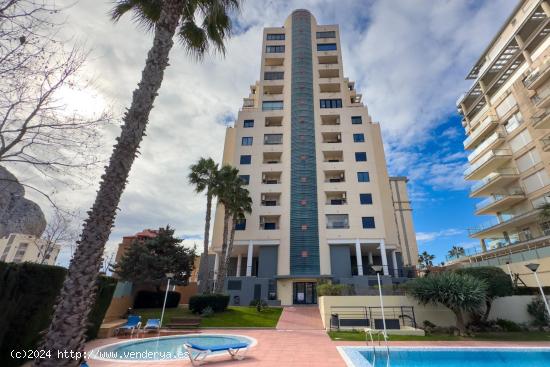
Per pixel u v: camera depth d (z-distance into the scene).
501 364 9.75
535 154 26.66
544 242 23.03
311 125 37.16
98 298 12.69
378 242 30.55
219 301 21.20
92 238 4.73
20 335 7.55
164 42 6.34
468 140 35.97
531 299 15.90
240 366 8.54
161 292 25.39
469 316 15.87
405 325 15.83
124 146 5.36
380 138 39.28
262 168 35.12
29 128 5.13
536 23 27.73
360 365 8.62
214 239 32.38
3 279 6.77
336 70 41.41
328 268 29.91
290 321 18.78
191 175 26.23
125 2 8.16
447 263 35.03
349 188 33.31
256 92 44.22
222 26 9.10
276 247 31.64
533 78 26.16
